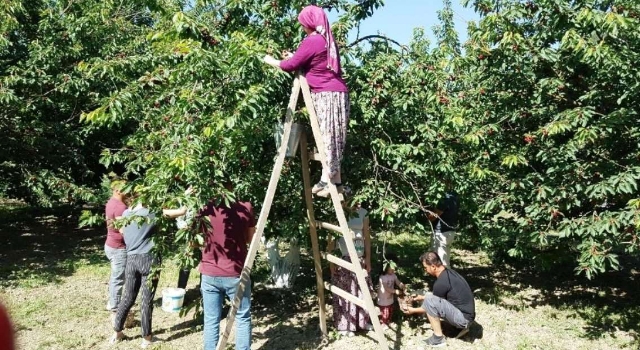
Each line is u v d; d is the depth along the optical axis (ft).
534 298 24.63
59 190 32.09
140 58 22.65
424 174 19.66
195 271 27.27
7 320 2.85
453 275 19.07
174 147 15.64
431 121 19.48
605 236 18.84
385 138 20.06
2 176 33.68
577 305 23.47
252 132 16.78
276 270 23.38
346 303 19.22
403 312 21.20
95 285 25.64
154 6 23.68
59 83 30.17
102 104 17.61
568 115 18.85
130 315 20.02
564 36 17.92
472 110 22.33
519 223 21.68
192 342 18.58
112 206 19.45
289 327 20.29
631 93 18.26
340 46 19.57
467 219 27.32
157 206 16.19
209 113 15.98
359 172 20.01
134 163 19.76
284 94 18.58
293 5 19.38
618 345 18.95
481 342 19.20
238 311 15.60
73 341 18.43
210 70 15.44
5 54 31.35
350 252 15.20
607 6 19.40
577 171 19.81
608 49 17.25
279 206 20.83
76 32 30.32
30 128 30.94
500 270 29.89
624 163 19.63
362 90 19.20
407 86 19.10
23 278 26.53
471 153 21.93
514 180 21.45
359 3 20.76
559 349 18.62
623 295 24.94
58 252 32.99
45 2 32.81
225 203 15.01
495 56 20.92
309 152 16.40
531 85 21.44
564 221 19.63
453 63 20.04
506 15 20.15
